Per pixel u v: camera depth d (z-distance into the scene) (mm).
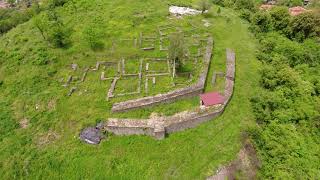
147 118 24422
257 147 24141
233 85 28172
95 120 24297
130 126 23109
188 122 23828
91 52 31391
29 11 43594
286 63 34312
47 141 23266
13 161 21922
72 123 24438
